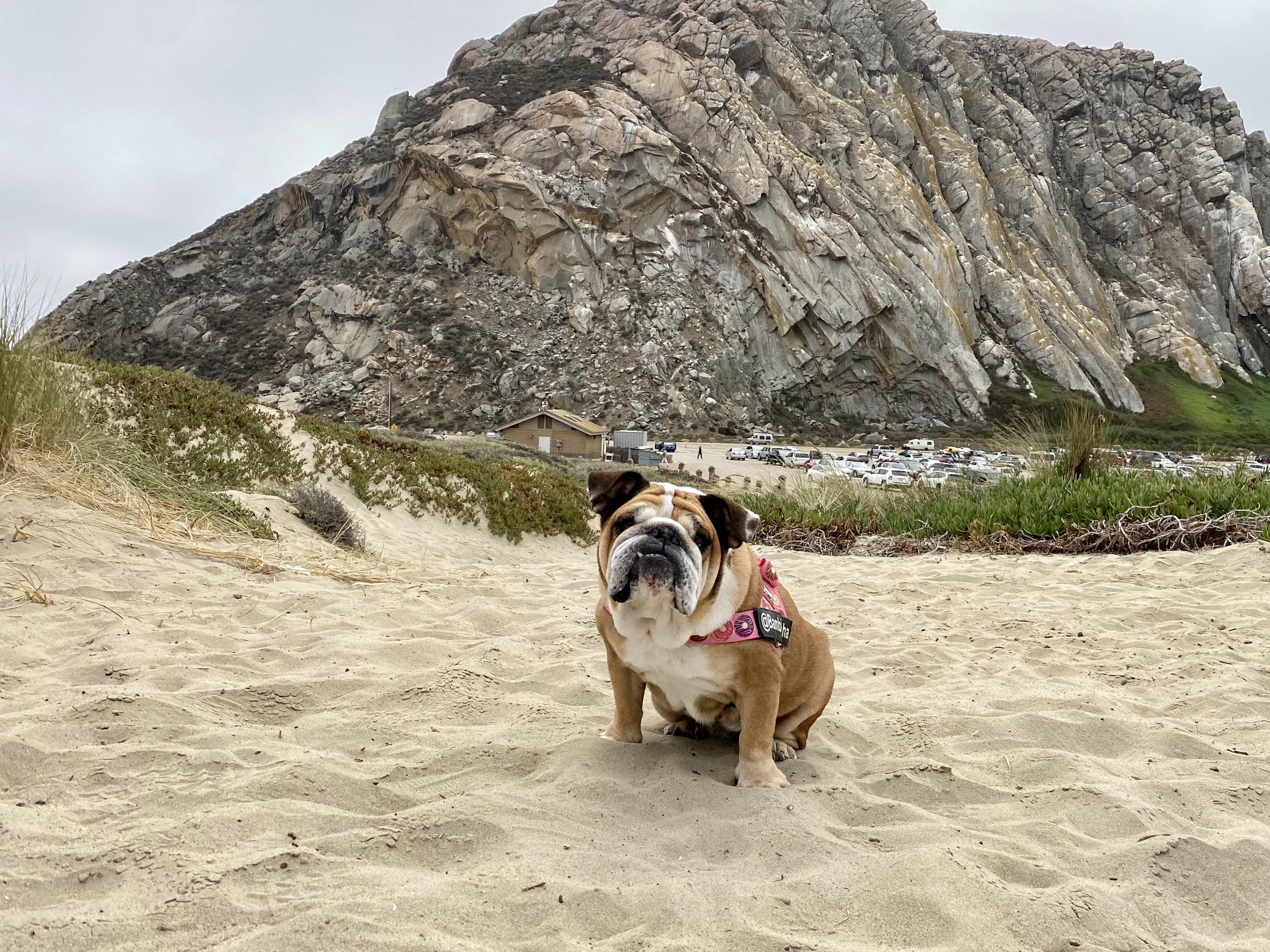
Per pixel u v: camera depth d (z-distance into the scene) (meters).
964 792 3.55
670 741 3.97
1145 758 4.04
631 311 94.69
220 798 2.99
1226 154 156.12
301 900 2.30
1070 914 2.50
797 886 2.57
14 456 7.43
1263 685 5.11
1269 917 2.67
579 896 2.43
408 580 7.99
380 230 110.75
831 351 98.75
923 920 2.41
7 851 2.48
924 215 112.56
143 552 7.04
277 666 4.87
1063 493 12.27
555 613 6.86
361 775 3.32
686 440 82.56
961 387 101.56
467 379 89.56
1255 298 137.62
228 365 95.62
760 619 3.36
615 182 101.50
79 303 102.75
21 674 4.37
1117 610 7.29
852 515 14.06
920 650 6.01
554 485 17.59
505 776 3.46
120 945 2.08
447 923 2.25
